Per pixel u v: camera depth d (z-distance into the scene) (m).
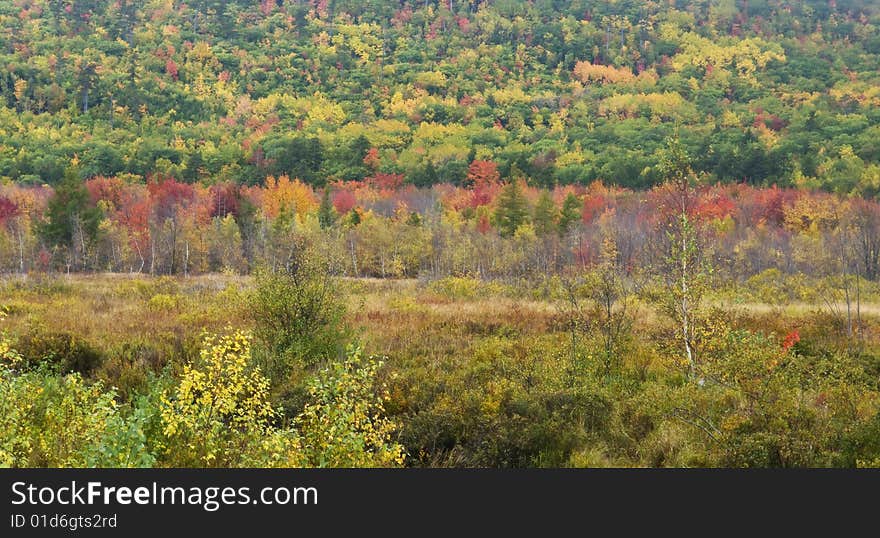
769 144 173.12
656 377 13.70
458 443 9.71
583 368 13.52
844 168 140.25
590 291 21.22
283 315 14.11
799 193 100.50
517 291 32.97
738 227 77.19
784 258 55.34
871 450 9.25
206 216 77.12
